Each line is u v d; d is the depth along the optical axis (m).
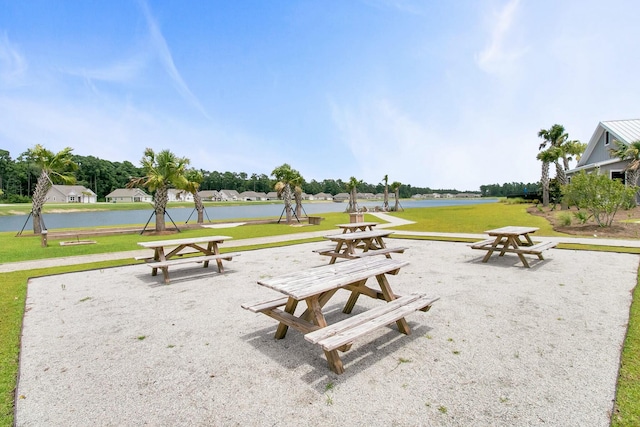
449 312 4.70
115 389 2.95
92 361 3.47
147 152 18.19
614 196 12.81
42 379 3.13
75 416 2.57
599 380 2.92
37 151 17.48
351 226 11.30
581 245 10.14
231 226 21.41
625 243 10.34
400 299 4.12
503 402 2.64
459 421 2.42
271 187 24.97
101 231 17.17
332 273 4.15
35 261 9.16
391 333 4.02
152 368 3.31
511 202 32.62
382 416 2.49
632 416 2.43
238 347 3.76
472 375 3.05
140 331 4.27
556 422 2.39
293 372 3.18
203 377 3.12
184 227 20.92
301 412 2.56
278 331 3.94
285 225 21.84
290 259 9.12
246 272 7.62
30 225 31.03
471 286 6.05
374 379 3.02
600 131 22.84
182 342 3.91
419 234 14.13
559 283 6.15
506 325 4.21
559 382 2.91
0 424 2.47
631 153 17.78
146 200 97.31
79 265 8.59
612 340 3.71
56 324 4.54
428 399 2.70
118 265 8.48
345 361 3.36
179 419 2.52
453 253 9.60
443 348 3.60
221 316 4.79
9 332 4.23
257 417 2.51
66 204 72.81
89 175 99.62
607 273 6.82
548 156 23.61
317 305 3.52
